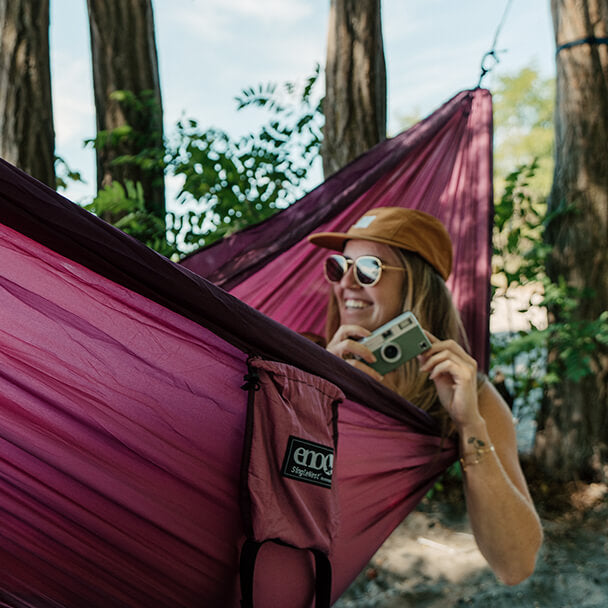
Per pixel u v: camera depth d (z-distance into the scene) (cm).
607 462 480
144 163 426
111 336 122
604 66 466
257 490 121
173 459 125
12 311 116
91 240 112
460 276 268
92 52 454
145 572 126
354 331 194
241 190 439
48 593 122
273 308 265
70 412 119
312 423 131
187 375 128
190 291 121
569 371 449
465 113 289
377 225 210
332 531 131
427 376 195
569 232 471
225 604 130
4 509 118
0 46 388
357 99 426
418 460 183
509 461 184
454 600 348
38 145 397
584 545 407
